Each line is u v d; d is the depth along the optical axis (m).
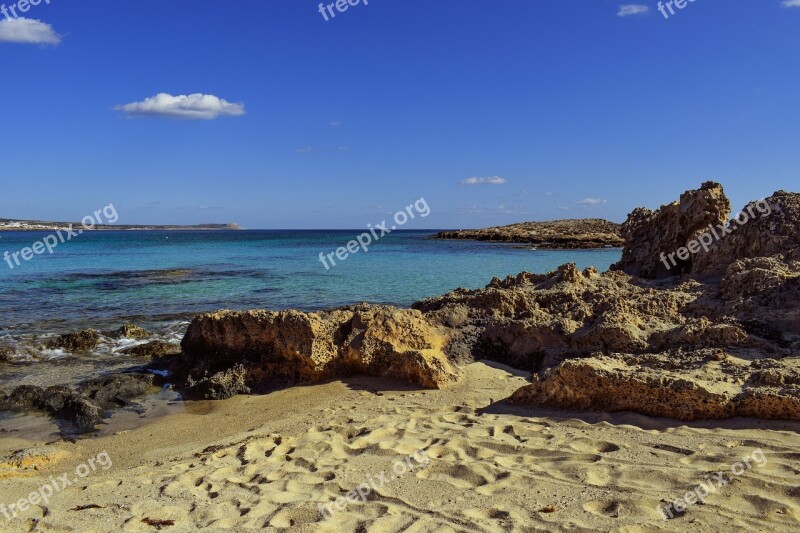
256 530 4.38
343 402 8.26
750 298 9.20
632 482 4.77
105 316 16.64
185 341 10.75
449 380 8.63
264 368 9.73
